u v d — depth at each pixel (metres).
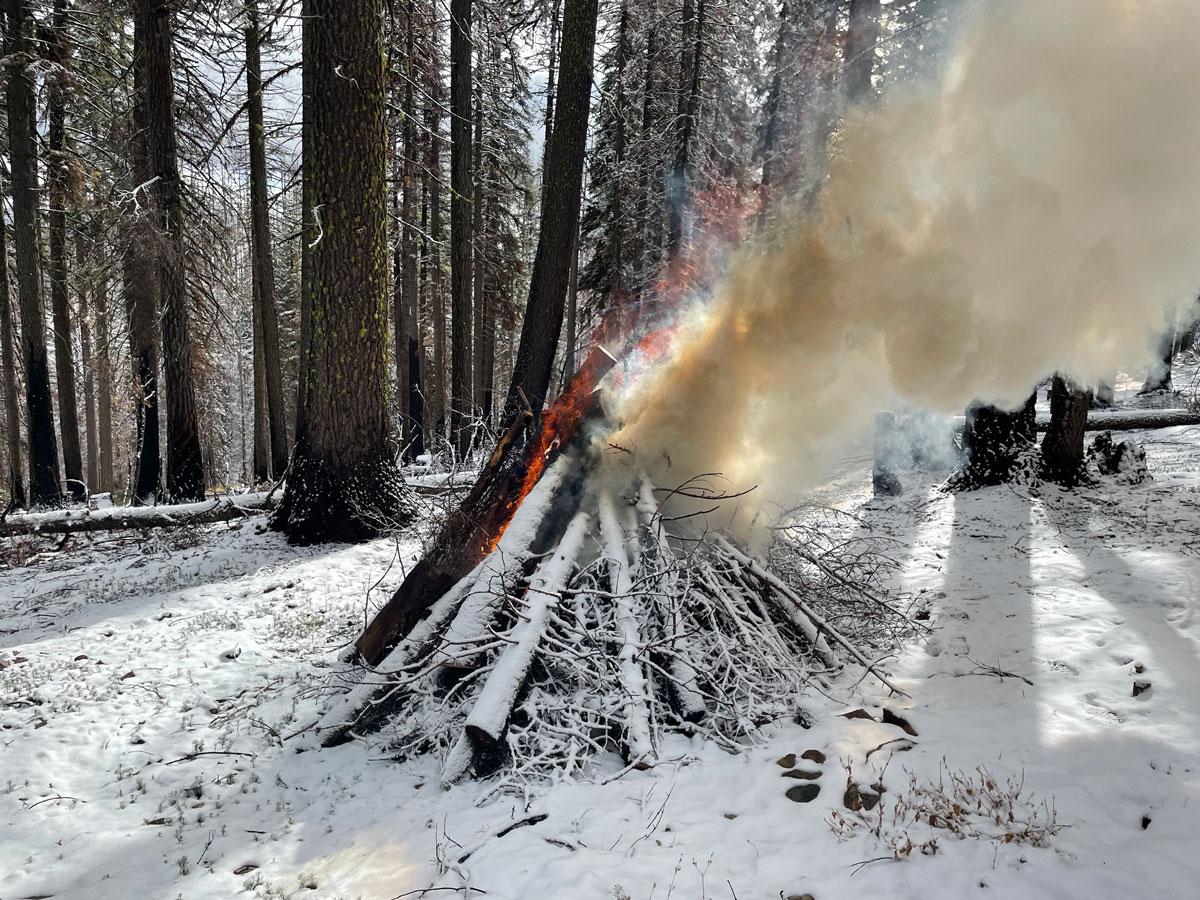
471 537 5.75
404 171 16.39
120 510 11.30
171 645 6.75
